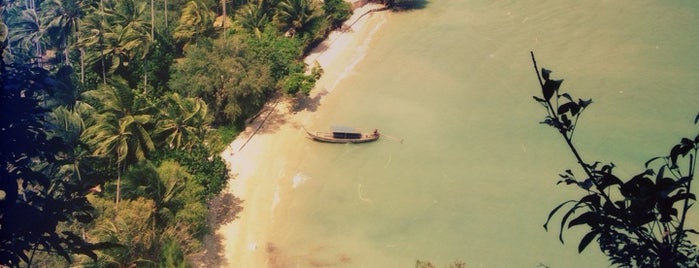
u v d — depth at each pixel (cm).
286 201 6469
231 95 7012
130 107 5541
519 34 9506
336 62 8944
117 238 4403
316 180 6750
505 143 7262
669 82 8200
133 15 7612
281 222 6219
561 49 9081
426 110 7900
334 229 6141
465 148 7212
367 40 9488
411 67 8831
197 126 5975
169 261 4603
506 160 6994
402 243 5966
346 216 6294
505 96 8131
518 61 8862
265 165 6944
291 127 7544
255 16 8525
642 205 774
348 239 6025
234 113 7062
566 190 6512
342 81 8512
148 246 4738
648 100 7875
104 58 7356
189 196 5297
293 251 5891
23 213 1245
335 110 7894
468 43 9350
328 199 6512
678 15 9688
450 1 10544
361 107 7962
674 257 812
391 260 5788
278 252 5881
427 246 5916
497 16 10025
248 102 7269
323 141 7281
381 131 7512
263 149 7169
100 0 7944
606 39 9238
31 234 1255
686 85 8119
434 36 9575
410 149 7206
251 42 7769
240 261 5778
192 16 8125
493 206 6372
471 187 6625
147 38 7462
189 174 5684
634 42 9119
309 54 9131
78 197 1370
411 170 6894
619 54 8862
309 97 8106
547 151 7088
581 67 8638
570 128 806
